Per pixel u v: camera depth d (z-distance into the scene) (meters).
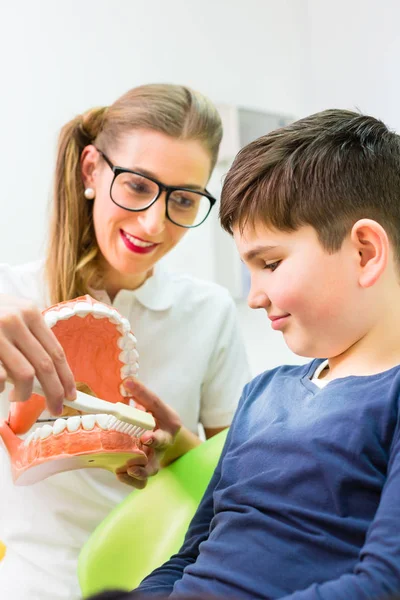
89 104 1.70
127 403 0.91
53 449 0.74
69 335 0.82
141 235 0.99
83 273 1.08
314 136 0.71
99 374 0.88
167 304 1.15
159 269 1.20
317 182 0.67
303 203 0.66
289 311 0.67
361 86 1.94
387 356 0.67
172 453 1.01
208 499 0.79
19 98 1.61
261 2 1.97
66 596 0.96
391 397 0.62
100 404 0.75
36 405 0.83
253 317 1.94
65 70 1.66
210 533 0.70
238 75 1.92
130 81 1.75
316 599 0.49
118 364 0.87
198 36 1.86
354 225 0.64
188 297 1.19
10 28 1.59
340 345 0.68
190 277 1.24
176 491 0.94
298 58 2.04
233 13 1.92
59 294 1.06
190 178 0.99
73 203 1.07
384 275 0.66
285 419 0.70
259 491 0.66
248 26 1.94
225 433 0.98
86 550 0.87
